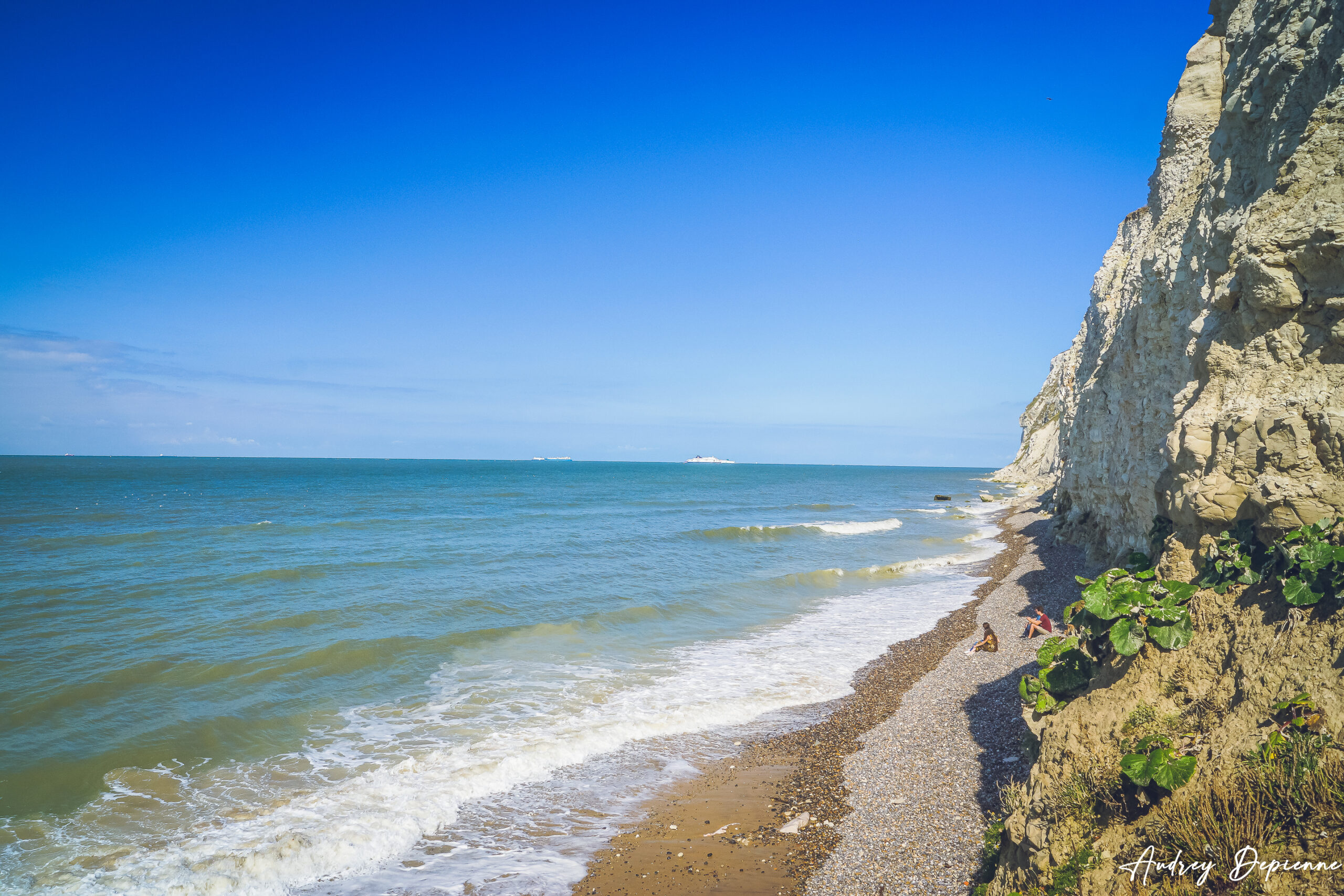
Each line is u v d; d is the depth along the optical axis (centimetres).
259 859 1027
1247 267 816
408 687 1762
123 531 4344
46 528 4416
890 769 1235
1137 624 734
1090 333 4150
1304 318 770
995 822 903
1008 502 7700
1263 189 1016
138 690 1645
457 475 15038
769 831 1102
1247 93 1160
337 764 1339
